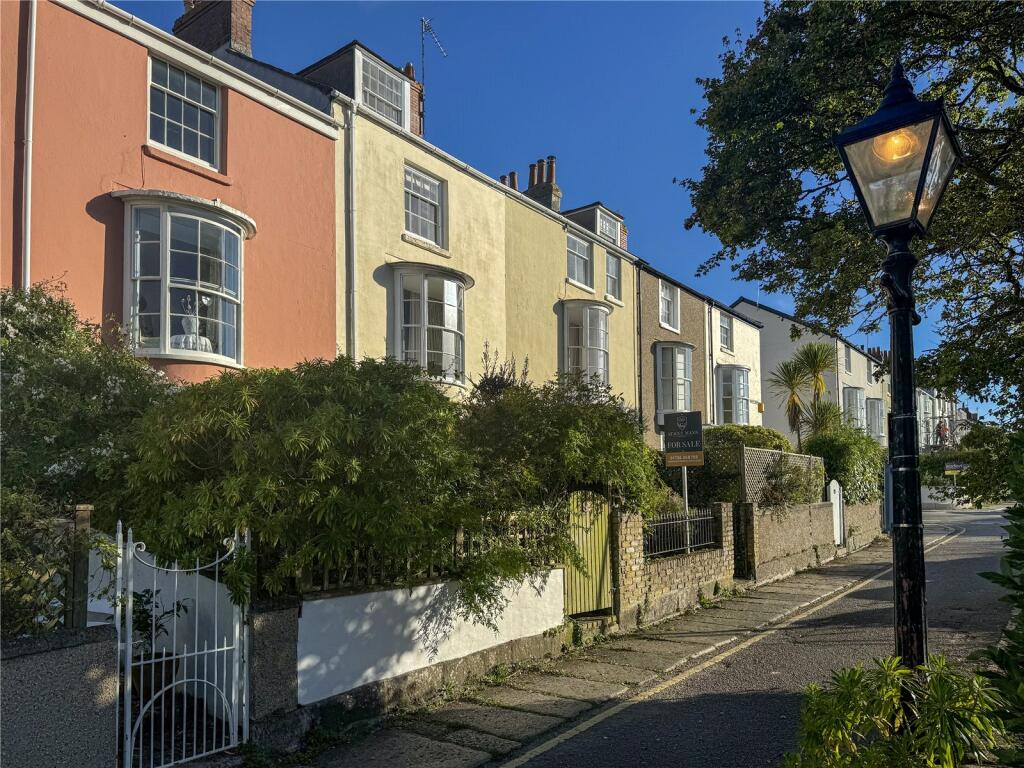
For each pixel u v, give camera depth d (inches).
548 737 233.6
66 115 358.3
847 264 380.2
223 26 547.2
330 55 550.6
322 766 209.0
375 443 225.5
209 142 429.1
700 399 963.3
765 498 616.4
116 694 181.2
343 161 502.6
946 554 737.0
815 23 357.1
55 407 256.7
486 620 287.3
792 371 1162.6
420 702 261.7
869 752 122.1
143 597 212.2
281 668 217.9
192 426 216.4
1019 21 329.1
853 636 370.3
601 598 375.6
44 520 175.5
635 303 839.1
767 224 395.9
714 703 264.5
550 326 697.6
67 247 353.4
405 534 228.4
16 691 160.9
